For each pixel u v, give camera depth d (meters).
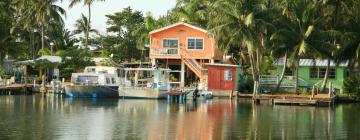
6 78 75.31
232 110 48.84
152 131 35.00
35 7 83.81
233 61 79.19
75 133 33.81
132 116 42.84
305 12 60.69
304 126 38.44
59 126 36.62
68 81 73.38
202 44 71.50
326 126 38.53
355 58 62.62
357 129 37.22
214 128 36.75
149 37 77.31
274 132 35.44
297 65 63.59
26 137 32.12
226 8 62.47
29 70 81.25
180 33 71.88
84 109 47.91
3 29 77.06
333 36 61.12
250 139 32.69
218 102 57.84
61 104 52.59
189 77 74.00
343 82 64.12
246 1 62.22
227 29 62.25
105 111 46.41
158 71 64.44
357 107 54.16
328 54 61.97
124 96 60.94
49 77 78.31
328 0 62.09
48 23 88.38
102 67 65.75
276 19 62.78
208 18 77.12
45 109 47.31
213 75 66.00
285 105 55.19
